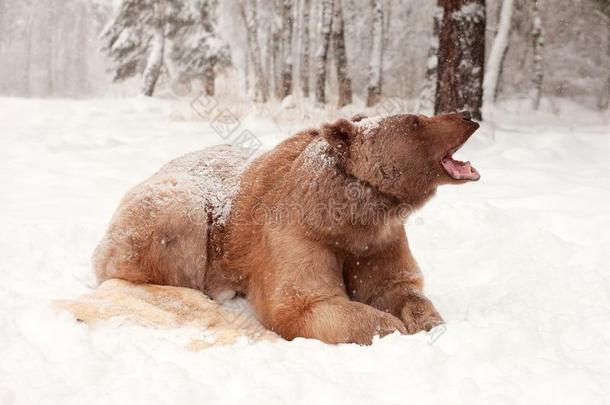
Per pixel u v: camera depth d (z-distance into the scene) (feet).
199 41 85.40
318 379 10.68
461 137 14.30
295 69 102.42
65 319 13.32
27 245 19.10
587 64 91.30
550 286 16.55
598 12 90.84
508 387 10.41
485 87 45.62
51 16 166.40
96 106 65.87
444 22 41.83
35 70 173.88
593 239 20.15
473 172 14.62
